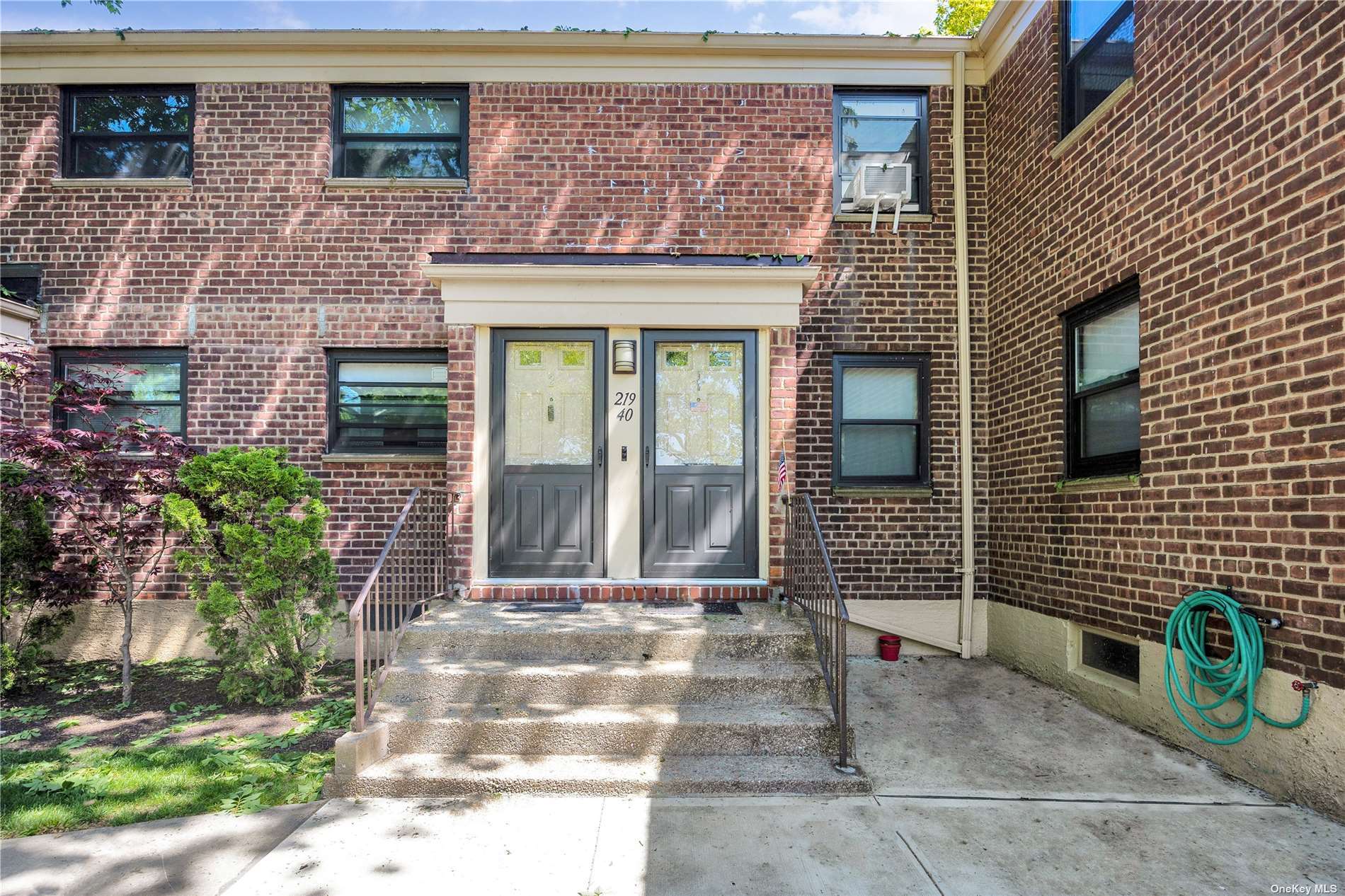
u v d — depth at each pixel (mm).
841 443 6863
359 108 6977
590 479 5871
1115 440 5258
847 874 3098
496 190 6777
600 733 4086
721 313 5754
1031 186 6168
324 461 6660
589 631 4762
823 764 4020
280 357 6699
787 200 6836
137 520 6523
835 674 4289
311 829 3469
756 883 3031
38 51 6754
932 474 6762
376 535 6664
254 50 6758
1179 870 3123
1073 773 4105
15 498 5465
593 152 6816
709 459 5898
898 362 6863
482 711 4277
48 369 6648
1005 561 6477
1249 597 3906
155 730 4738
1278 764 3744
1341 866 3127
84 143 6949
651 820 3553
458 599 5633
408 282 6750
